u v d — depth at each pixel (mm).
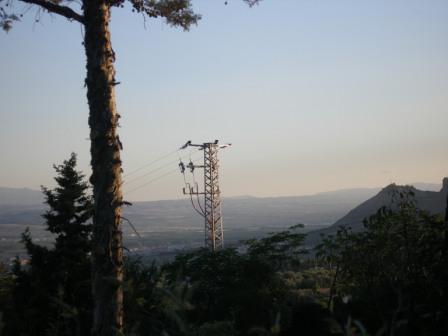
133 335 4547
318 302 5668
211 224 38375
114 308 6973
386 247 6477
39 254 13859
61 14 7863
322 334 4781
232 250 12109
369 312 4898
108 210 7426
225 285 10531
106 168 7504
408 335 4727
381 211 6973
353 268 6855
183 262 10906
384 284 6125
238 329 5684
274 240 12125
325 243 7387
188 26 9703
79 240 14477
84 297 11977
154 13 9453
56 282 12695
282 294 11203
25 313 9641
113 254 7320
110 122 7586
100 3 7770
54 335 4711
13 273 13766
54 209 15195
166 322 4590
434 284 5539
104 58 7723
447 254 5996
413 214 6832
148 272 9133
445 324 4930
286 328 5305
